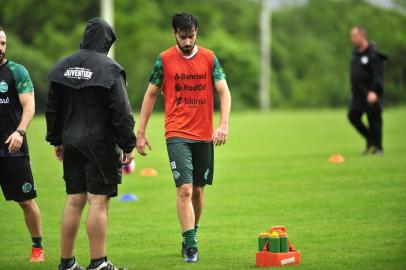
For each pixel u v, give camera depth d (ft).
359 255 80.38
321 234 92.12
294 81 621.31
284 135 257.75
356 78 170.60
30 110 79.00
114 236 94.12
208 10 617.62
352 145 212.43
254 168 161.27
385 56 169.68
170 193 129.70
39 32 581.94
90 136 70.90
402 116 376.48
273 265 75.56
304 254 81.30
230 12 646.33
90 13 591.78
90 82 70.79
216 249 85.51
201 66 80.69
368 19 655.76
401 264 76.23
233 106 559.79
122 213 110.22
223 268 76.02
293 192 126.82
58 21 584.81
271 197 122.21
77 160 72.08
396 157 172.24
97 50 72.59
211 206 115.03
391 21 654.53
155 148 216.13
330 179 140.67
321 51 636.07
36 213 81.00
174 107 80.79
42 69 481.46
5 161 79.05
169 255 83.20
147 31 574.97
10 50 489.67
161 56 81.15
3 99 79.05
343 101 621.72
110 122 71.77
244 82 578.66
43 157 189.98
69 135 71.61
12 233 96.73
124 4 588.50
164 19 605.31
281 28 649.20
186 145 80.12
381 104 172.76
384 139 227.20
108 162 71.41
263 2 545.44
